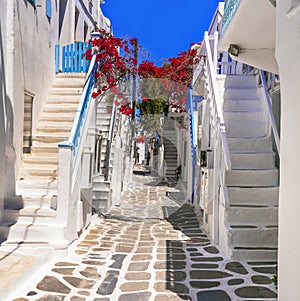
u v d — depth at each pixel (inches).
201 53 388.8
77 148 266.7
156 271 200.7
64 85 366.9
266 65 235.3
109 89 332.8
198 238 278.4
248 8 169.2
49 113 335.3
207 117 330.0
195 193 356.2
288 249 110.7
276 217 240.1
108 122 347.6
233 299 163.8
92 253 232.8
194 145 363.3
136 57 344.2
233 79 344.8
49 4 347.3
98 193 344.2
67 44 404.2
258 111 319.0
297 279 103.6
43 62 334.0
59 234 227.8
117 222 324.8
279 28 125.0
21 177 277.1
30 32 293.6
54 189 263.9
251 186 262.1
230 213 240.2
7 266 186.2
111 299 162.9
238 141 294.0
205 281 185.8
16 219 239.1
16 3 259.3
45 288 171.9
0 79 239.0
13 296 161.6
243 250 221.1
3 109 242.8
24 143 295.4
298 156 106.0
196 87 386.3
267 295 168.1
